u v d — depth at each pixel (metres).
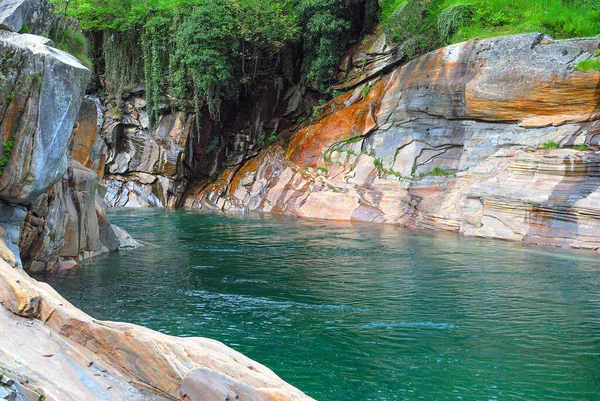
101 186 15.02
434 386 6.61
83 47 13.86
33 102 8.41
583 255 14.62
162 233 18.52
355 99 25.88
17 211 9.33
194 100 27.72
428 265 13.38
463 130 21.36
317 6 27.28
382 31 26.44
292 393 5.12
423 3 24.69
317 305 9.93
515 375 6.95
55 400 4.80
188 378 5.32
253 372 5.43
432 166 21.80
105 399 5.22
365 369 7.10
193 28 26.36
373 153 23.81
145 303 9.86
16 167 8.51
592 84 17.91
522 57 19.61
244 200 26.50
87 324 6.04
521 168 18.00
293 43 29.08
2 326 5.74
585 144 17.36
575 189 16.38
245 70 28.84
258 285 11.35
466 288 11.16
